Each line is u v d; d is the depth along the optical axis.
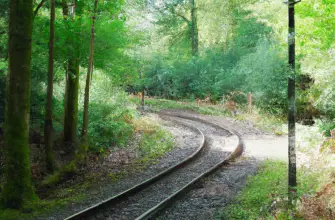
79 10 13.18
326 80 13.39
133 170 12.38
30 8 8.90
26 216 8.39
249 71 26.59
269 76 25.02
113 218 8.12
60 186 10.96
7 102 9.04
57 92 17.77
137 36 14.30
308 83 21.67
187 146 16.23
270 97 25.50
